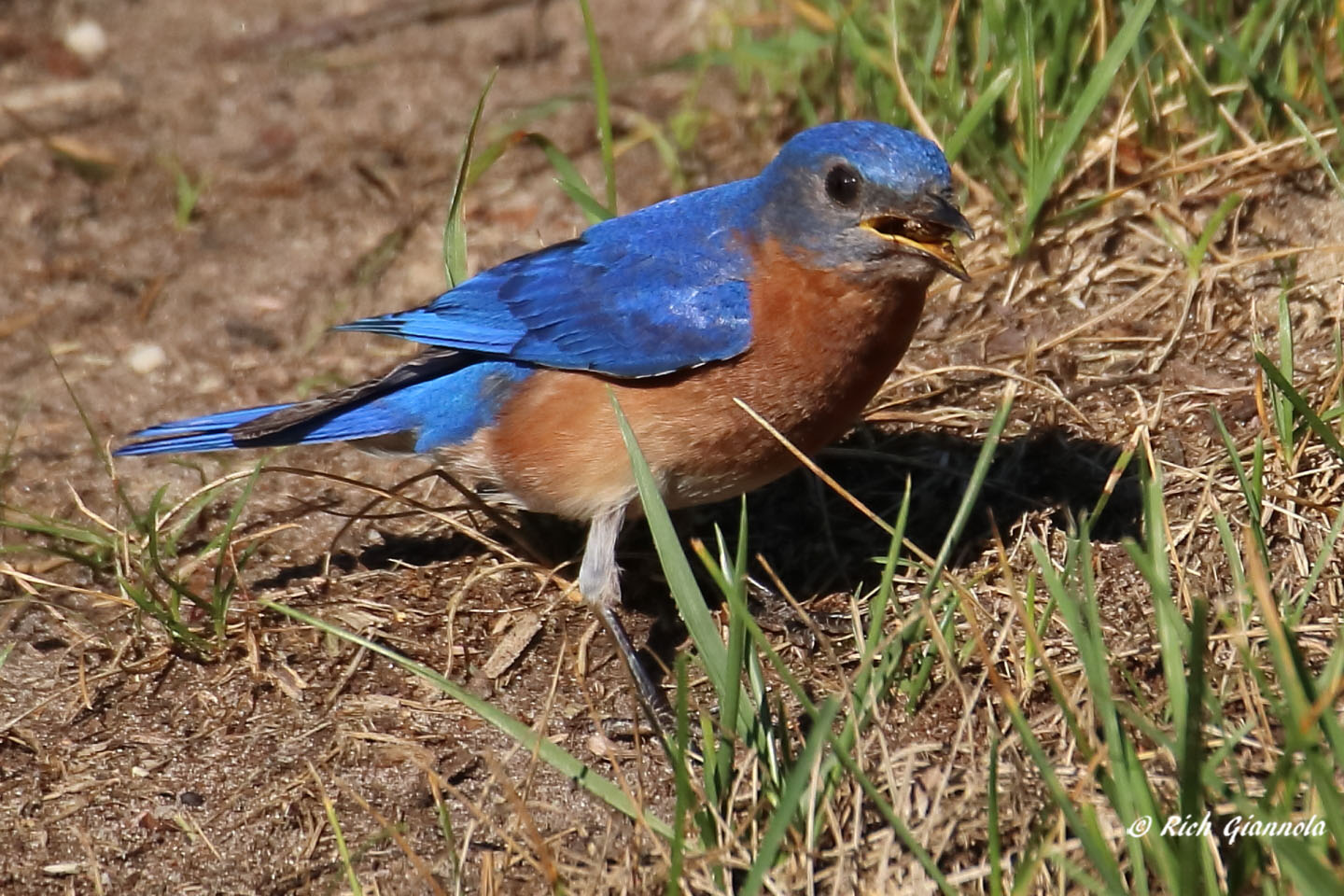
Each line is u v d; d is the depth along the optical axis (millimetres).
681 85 17312
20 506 12375
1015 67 13547
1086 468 11500
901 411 12352
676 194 15266
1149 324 12664
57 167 16719
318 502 12406
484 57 18344
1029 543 10820
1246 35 13375
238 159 16828
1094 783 8484
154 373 13875
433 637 10953
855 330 10219
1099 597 10375
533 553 11547
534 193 15797
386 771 9773
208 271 15141
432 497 12352
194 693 10547
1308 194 13016
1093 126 13734
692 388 10312
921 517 11484
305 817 9500
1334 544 9867
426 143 16828
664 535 8812
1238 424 11492
